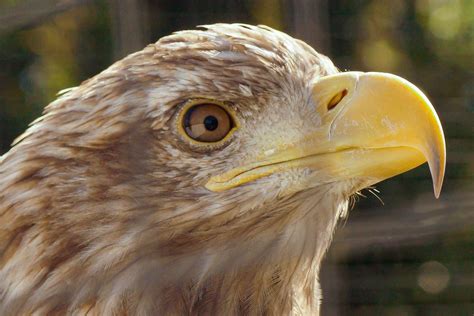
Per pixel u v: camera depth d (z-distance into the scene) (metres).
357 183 1.83
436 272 2.54
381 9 2.58
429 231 2.16
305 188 1.83
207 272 1.83
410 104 1.82
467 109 2.56
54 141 1.83
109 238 1.82
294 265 1.84
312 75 1.83
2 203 1.83
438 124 1.82
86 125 1.82
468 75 2.62
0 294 1.83
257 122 1.82
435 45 2.64
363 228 2.16
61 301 1.82
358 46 2.54
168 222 1.82
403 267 2.50
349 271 2.45
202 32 1.84
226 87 1.82
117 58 2.09
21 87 2.55
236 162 1.82
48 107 1.84
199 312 1.83
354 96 1.83
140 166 1.82
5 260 1.83
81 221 1.82
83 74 2.53
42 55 2.54
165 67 1.82
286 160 1.83
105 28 2.48
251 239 1.83
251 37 1.83
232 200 1.82
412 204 2.26
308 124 1.83
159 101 1.82
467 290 2.56
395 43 2.62
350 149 1.82
